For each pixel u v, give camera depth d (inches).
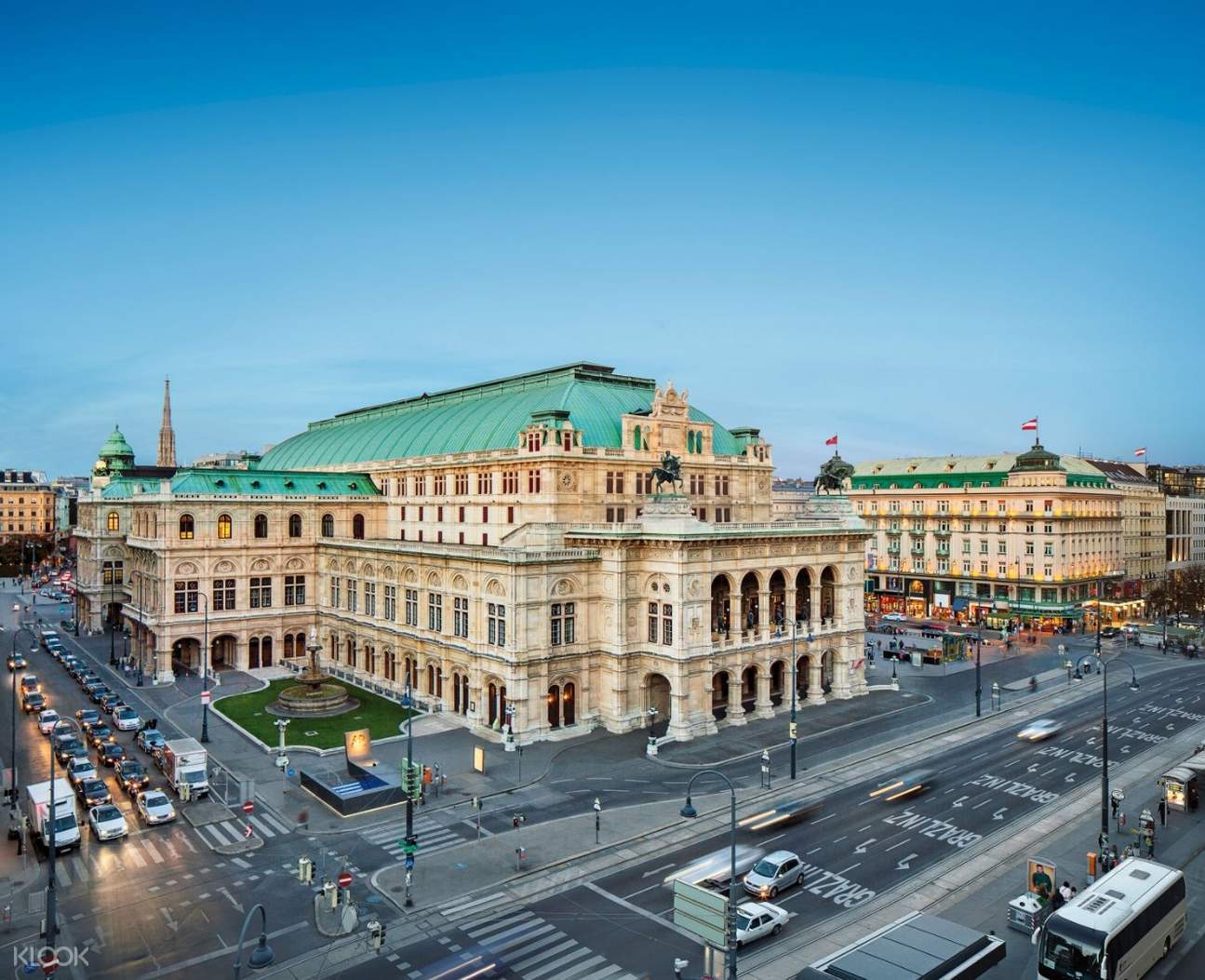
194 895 1860.2
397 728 3164.4
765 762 2561.5
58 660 4365.2
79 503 5880.9
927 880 1936.5
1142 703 3705.7
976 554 6127.0
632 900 1836.9
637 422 3814.0
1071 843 2158.0
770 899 1840.6
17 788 2474.2
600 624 3275.1
